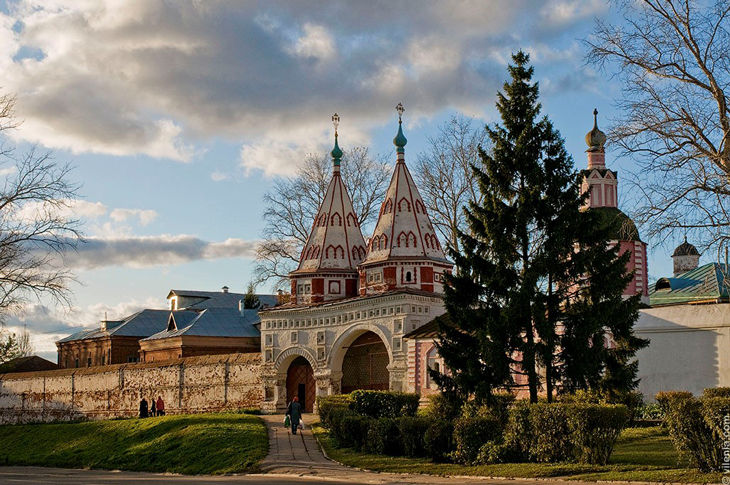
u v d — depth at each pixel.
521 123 28.98
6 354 83.19
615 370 27.39
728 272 27.47
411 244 47.44
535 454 22.48
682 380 34.69
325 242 51.44
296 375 51.28
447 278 28.92
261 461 29.66
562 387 27.58
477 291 28.50
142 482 26.14
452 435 24.81
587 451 21.12
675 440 19.34
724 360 33.72
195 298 85.38
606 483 18.83
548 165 28.47
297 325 50.66
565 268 27.41
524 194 27.88
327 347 48.78
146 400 57.66
